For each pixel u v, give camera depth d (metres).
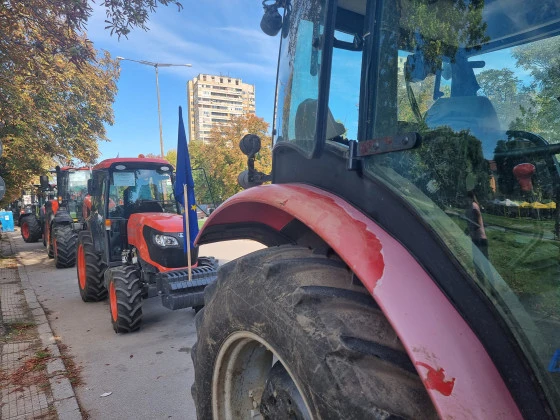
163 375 4.04
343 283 1.38
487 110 1.37
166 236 5.16
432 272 1.27
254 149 2.29
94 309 6.29
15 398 3.54
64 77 11.61
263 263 1.59
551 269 1.22
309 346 1.21
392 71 1.47
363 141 1.45
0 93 7.50
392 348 1.17
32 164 14.23
